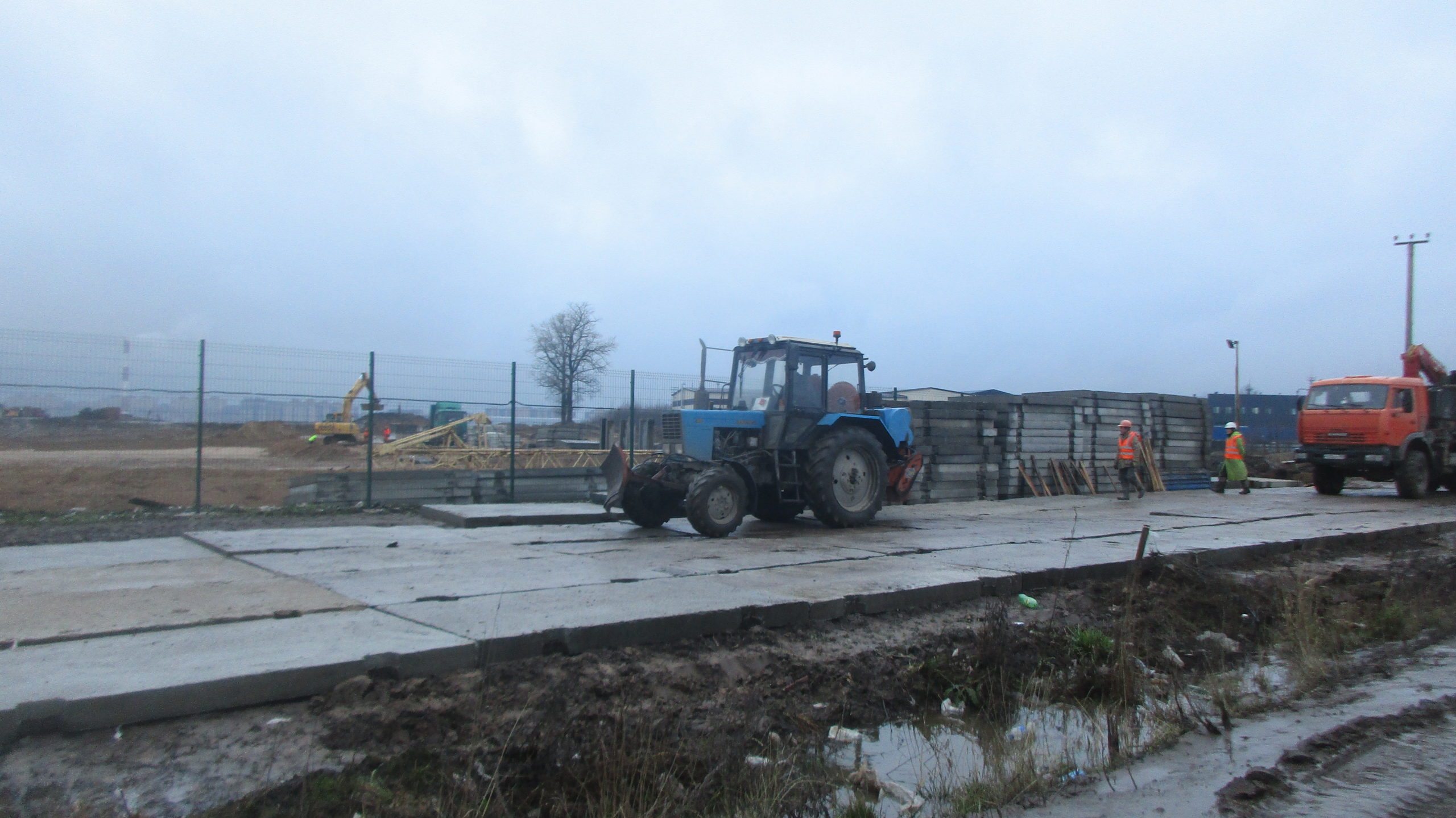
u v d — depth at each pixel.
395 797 3.49
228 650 4.50
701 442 10.91
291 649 4.51
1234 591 7.71
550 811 3.60
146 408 12.28
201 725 3.79
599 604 5.90
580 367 35.78
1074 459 18.47
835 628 6.22
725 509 10.30
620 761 3.83
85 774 3.35
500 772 3.81
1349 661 6.21
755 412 11.23
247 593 6.11
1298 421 18.22
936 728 5.08
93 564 7.55
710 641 5.61
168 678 3.92
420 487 14.05
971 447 16.62
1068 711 5.38
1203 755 4.45
